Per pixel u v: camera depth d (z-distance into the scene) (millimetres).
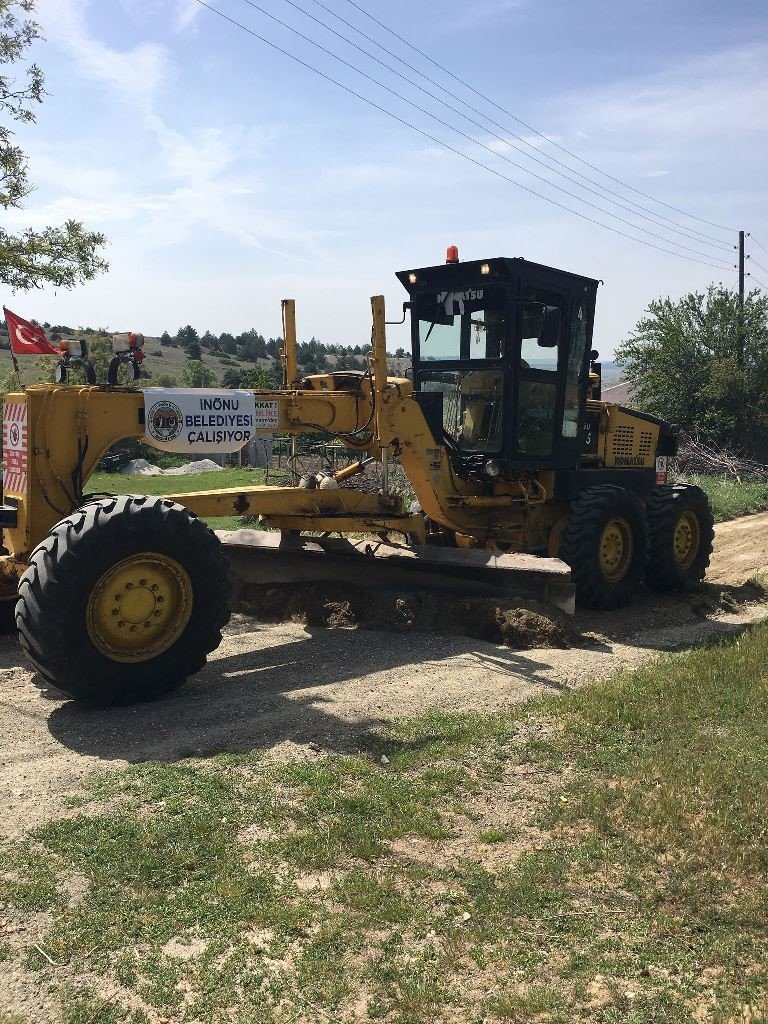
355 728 5055
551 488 8906
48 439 5777
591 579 8383
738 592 9641
